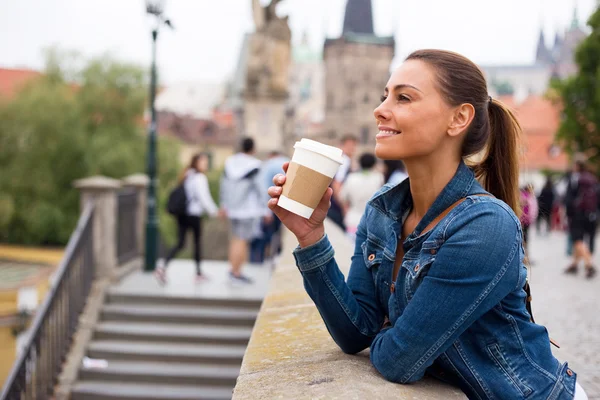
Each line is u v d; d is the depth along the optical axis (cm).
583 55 2922
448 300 159
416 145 172
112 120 4181
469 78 172
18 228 4012
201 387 802
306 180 171
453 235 162
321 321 250
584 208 1174
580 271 1259
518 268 162
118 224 1045
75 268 873
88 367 820
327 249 185
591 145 2998
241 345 865
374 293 194
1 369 2392
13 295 2436
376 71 8675
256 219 1006
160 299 931
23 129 3931
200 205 1013
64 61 4253
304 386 162
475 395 171
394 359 164
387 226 188
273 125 2455
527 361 170
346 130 8638
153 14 1134
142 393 784
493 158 200
